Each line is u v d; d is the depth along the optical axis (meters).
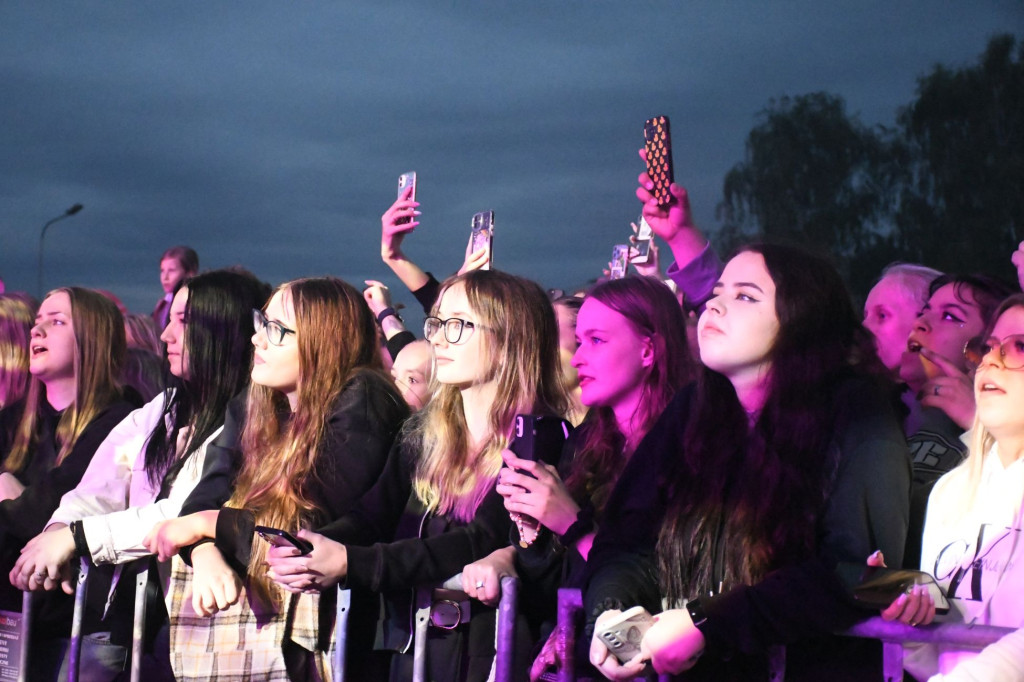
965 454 2.65
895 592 1.92
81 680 3.54
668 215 3.46
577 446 2.87
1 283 4.93
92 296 4.24
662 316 2.88
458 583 2.80
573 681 2.30
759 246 2.25
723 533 2.16
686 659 2.03
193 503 3.37
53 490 3.91
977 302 2.84
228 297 3.66
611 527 2.34
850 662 2.10
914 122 25.00
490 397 3.04
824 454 2.10
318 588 2.75
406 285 4.28
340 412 3.22
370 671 2.91
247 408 3.43
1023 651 1.85
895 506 2.05
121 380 4.34
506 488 2.67
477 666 2.78
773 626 1.98
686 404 2.36
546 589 2.74
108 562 3.45
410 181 4.26
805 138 26.06
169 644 3.32
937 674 2.04
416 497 3.08
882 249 24.98
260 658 3.08
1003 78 24.08
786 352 2.16
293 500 3.13
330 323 3.31
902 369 2.96
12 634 3.56
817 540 2.07
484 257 3.87
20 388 4.55
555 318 3.19
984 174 23.84
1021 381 2.16
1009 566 2.11
